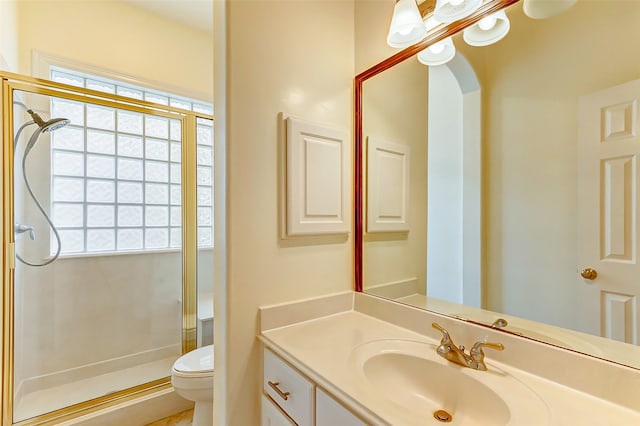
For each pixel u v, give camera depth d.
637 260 0.67
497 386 0.75
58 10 1.84
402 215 1.20
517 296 0.88
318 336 1.06
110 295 2.03
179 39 2.28
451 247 1.05
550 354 0.76
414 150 1.17
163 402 1.80
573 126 0.77
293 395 0.90
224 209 1.05
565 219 0.78
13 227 1.59
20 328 1.68
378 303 1.24
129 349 2.08
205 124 2.36
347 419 0.70
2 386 1.53
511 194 0.89
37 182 1.75
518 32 0.87
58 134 1.84
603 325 0.72
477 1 0.94
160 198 2.24
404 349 0.96
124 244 2.11
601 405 0.67
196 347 2.24
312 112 1.23
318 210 1.22
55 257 1.84
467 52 0.99
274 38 1.13
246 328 1.07
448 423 0.77
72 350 1.89
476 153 0.98
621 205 0.69
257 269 1.09
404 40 1.13
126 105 1.96
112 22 2.02
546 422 0.61
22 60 1.73
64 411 1.63
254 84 1.08
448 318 1.00
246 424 1.08
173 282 2.25
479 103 0.97
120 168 2.09
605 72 0.71
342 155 1.31
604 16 0.71
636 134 0.67
